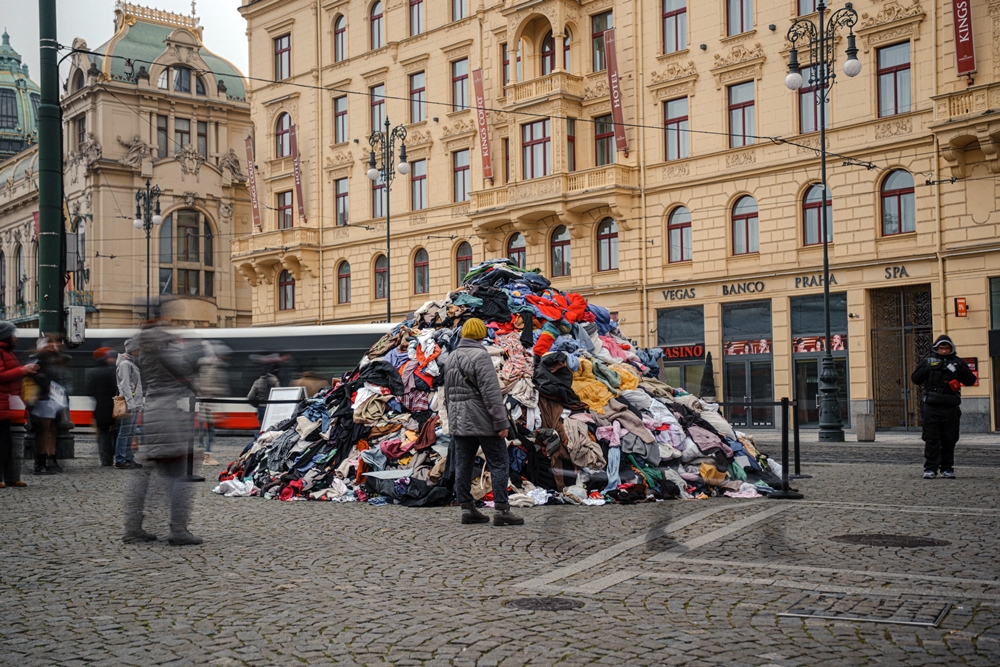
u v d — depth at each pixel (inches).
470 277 597.3
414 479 454.0
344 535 356.8
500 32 1547.7
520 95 1492.4
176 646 209.5
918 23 1138.0
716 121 1322.6
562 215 1438.2
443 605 243.3
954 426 540.7
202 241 2431.1
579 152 1465.3
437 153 1662.2
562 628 219.8
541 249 1514.5
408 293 1710.1
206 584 271.3
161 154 2404.0
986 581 263.3
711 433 489.4
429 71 1670.8
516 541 339.6
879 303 1196.5
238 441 1083.9
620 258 1417.3
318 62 1859.0
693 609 236.4
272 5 1931.6
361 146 1784.0
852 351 1200.2
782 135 1256.8
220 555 316.2
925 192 1135.0
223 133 2497.5
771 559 298.2
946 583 261.6
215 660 199.3
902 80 1163.3
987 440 962.1
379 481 461.1
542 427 458.6
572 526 372.2
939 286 1121.4
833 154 1200.2
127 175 2331.4
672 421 486.3
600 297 1441.9
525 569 289.1
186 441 336.2
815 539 332.2
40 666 196.4
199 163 2425.0
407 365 517.7
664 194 1375.5
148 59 2407.7
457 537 349.7
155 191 1990.7
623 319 1413.6
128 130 2354.8
